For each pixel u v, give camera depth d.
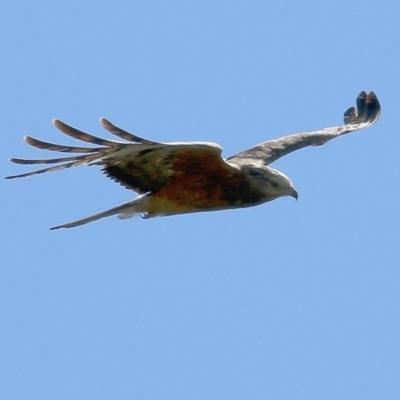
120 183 14.83
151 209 15.13
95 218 14.99
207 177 14.93
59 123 13.41
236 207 15.48
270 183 15.43
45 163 13.85
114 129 13.38
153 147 13.85
